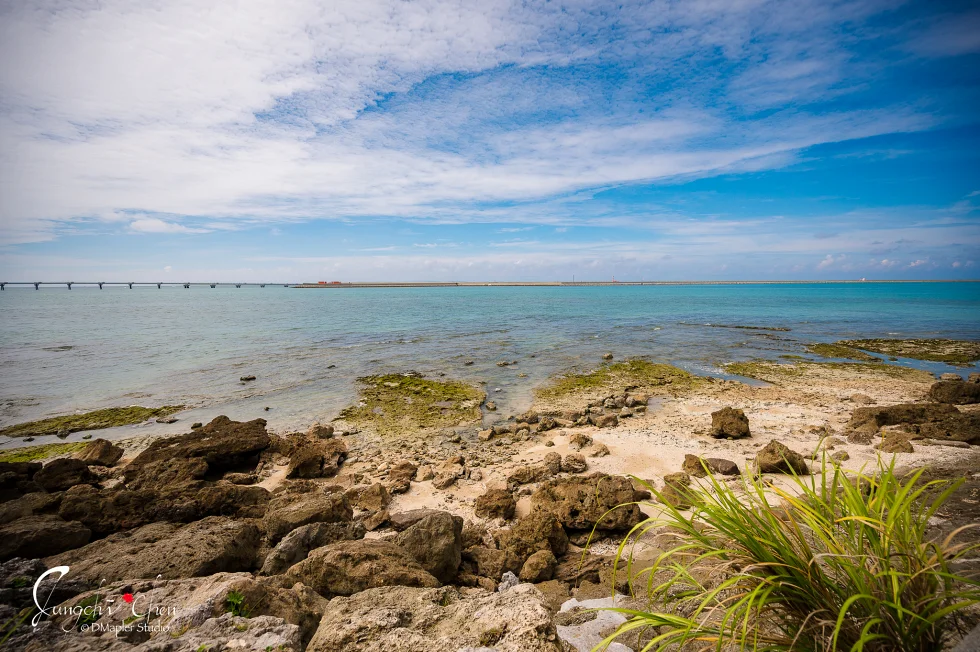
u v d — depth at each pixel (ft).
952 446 43.14
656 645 13.47
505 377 85.20
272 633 13.51
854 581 8.16
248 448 48.21
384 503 37.45
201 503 34.14
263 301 372.99
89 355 108.58
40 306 307.99
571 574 26.40
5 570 19.24
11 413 65.87
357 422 61.16
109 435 57.67
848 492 9.02
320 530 26.63
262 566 25.17
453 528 27.20
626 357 102.68
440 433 56.65
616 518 31.32
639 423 57.72
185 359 103.40
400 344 123.95
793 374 83.82
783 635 8.89
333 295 501.15
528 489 40.01
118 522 31.71
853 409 60.18
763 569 8.93
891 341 119.85
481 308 262.88
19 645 13.51
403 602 16.08
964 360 94.43
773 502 32.42
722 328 156.15
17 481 38.45
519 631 12.84
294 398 72.64
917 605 7.78
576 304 297.12
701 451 46.26
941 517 22.29
